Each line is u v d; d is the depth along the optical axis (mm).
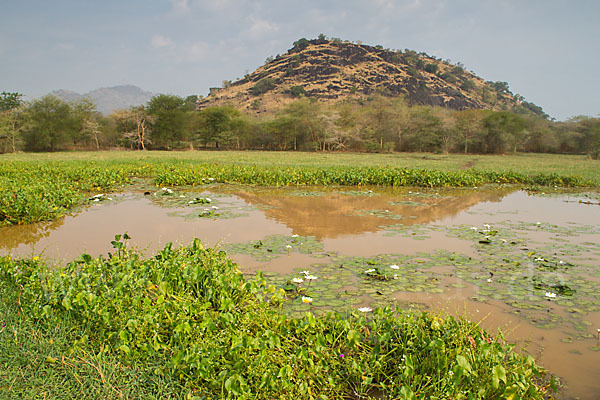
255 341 2920
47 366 2914
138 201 11289
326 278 5219
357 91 104312
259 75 127875
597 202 12109
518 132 48125
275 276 5254
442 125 46781
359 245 6898
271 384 2656
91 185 13719
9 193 9133
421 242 7141
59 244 6824
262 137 57438
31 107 45750
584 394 2936
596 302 4570
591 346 3613
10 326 3307
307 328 3389
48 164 20812
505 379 2494
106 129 52750
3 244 6816
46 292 3646
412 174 16188
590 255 6406
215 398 2691
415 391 2676
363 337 3373
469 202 11961
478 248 6762
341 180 15734
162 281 4027
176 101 53594
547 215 9938
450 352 2857
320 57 122562
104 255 6172
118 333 3176
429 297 4641
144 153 42312
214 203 11141
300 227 8250
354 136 52406
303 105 52375
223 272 4340
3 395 2600
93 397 2641
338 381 2947
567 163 29547
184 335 3127
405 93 104750
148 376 2844
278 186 15188
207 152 46312
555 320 4109
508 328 3928
